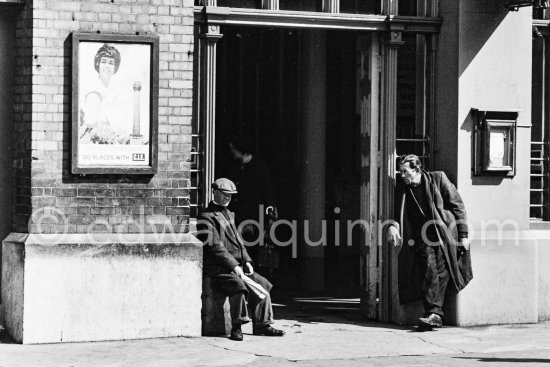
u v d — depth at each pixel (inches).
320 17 569.3
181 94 534.0
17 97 520.4
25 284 506.3
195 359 480.7
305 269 735.7
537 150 622.8
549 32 620.4
